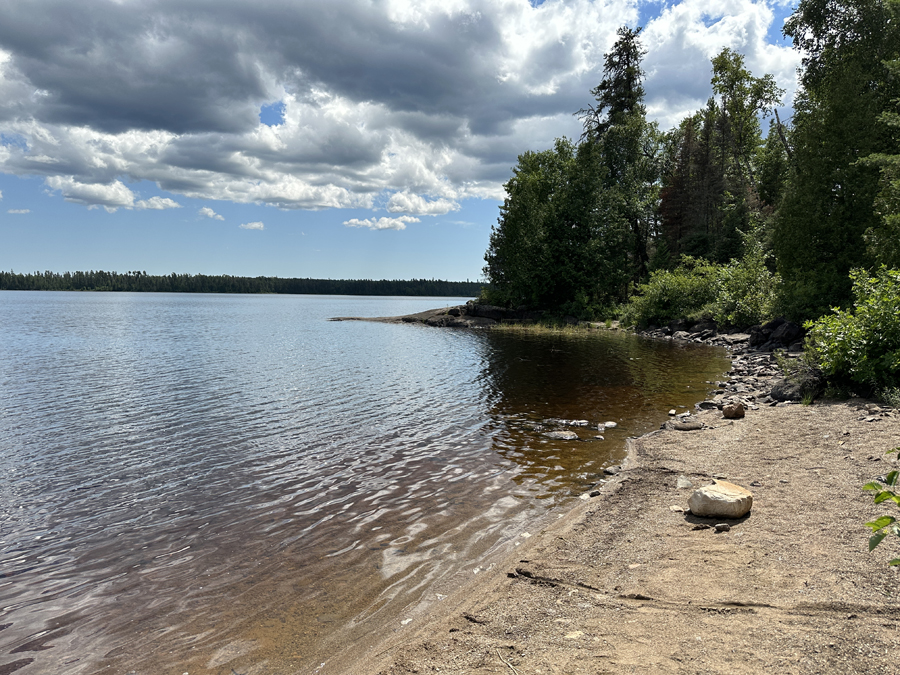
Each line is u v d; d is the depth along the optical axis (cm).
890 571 416
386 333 4309
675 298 4088
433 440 1112
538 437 1121
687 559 496
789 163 3155
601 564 512
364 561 585
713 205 5006
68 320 5866
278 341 3566
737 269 3588
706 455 884
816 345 1420
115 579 558
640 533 580
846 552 462
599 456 977
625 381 1841
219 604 505
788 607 387
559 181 5372
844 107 2602
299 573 562
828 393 1251
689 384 1766
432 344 3331
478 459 971
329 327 5069
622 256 5247
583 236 5038
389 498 782
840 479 670
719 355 2605
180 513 736
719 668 322
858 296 1338
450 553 600
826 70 3195
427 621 452
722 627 371
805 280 2669
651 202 5350
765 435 970
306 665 407
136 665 418
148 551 622
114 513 739
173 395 1647
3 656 433
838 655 320
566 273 5022
